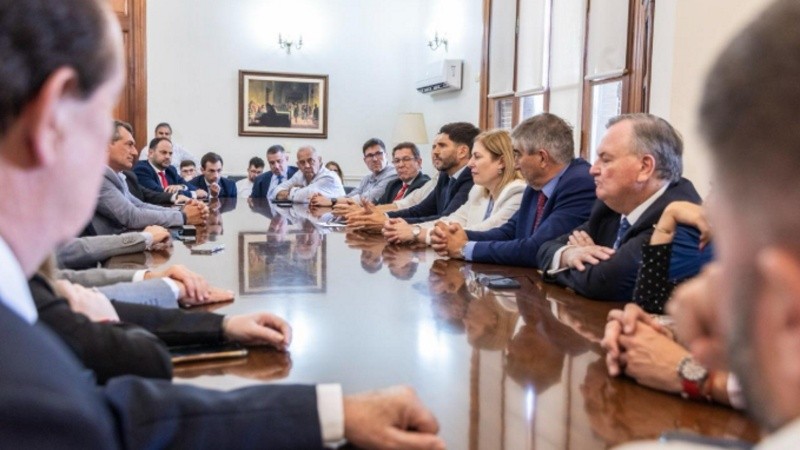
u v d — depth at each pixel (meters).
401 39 9.09
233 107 8.59
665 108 4.43
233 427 0.74
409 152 5.50
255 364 1.17
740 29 0.37
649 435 0.87
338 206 4.32
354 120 9.01
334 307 1.65
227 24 8.49
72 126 0.58
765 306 0.35
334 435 0.79
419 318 1.54
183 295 1.63
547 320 1.54
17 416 0.48
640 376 1.06
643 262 1.58
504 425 0.90
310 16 8.77
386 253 2.71
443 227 2.62
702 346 0.59
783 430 0.34
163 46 8.28
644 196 1.97
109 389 0.72
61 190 0.60
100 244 2.48
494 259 2.47
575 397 1.01
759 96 0.34
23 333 0.53
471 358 1.22
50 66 0.54
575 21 5.85
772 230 0.34
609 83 5.41
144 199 5.83
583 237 2.26
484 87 7.43
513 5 6.85
